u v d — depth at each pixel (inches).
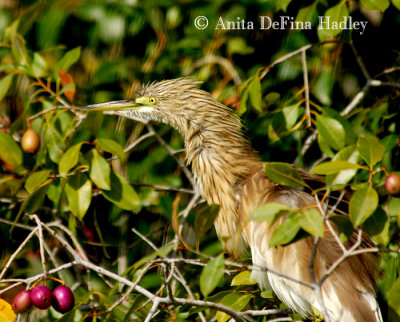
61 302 274.7
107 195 315.3
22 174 371.2
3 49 410.0
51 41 402.9
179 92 376.2
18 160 333.1
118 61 401.7
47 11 401.7
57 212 350.6
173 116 378.6
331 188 246.1
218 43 399.2
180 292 308.3
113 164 400.2
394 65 378.9
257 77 333.7
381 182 335.6
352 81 399.2
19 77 406.9
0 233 382.6
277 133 346.9
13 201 377.1
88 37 405.7
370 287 311.9
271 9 394.3
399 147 354.6
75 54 356.5
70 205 306.0
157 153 401.7
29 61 363.3
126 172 401.1
